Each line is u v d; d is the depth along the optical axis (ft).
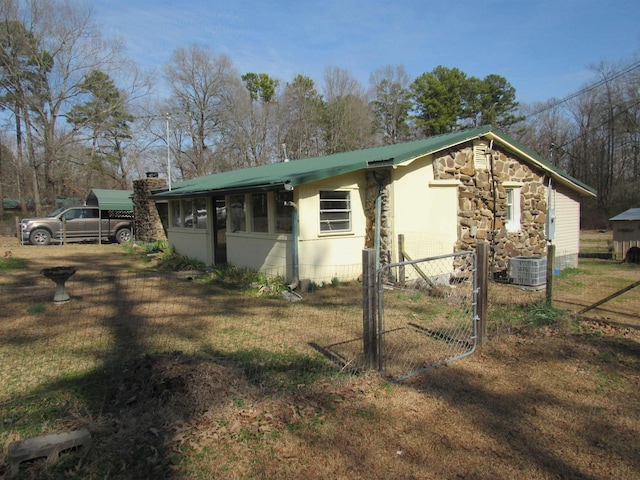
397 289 27.71
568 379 13.37
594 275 34.63
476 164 32.63
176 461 9.00
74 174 102.37
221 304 24.48
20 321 20.59
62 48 92.63
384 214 29.35
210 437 9.88
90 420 10.49
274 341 17.38
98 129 101.76
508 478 8.67
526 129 117.39
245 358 15.19
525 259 29.60
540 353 15.62
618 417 11.00
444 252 31.14
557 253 39.83
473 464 9.12
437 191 30.76
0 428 10.33
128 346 16.87
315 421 10.75
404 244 29.07
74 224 63.36
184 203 45.14
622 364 14.49
